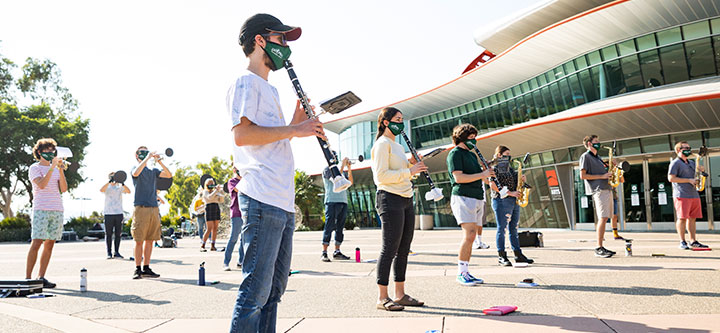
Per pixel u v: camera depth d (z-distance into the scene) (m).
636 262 7.42
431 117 36.00
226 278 6.89
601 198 8.57
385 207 4.44
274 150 2.41
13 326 3.81
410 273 6.88
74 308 4.63
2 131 34.91
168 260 10.06
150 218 7.09
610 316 3.76
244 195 2.36
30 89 42.75
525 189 9.13
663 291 4.77
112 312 4.41
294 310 4.34
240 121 2.28
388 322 3.79
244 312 2.23
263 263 2.29
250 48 2.51
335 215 9.23
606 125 20.23
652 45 19.14
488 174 5.64
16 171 36.53
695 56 18.09
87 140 38.94
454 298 4.77
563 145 23.03
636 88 19.77
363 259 9.43
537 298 4.63
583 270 6.59
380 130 4.75
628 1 17.98
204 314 4.29
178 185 77.75
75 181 37.94
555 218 23.86
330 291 5.40
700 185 10.52
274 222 2.33
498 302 4.49
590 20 19.47
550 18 25.88
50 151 6.35
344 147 44.38
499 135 24.66
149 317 4.17
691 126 18.81
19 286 5.45
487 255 9.50
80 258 11.35
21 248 16.98
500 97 29.23
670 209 19.67
